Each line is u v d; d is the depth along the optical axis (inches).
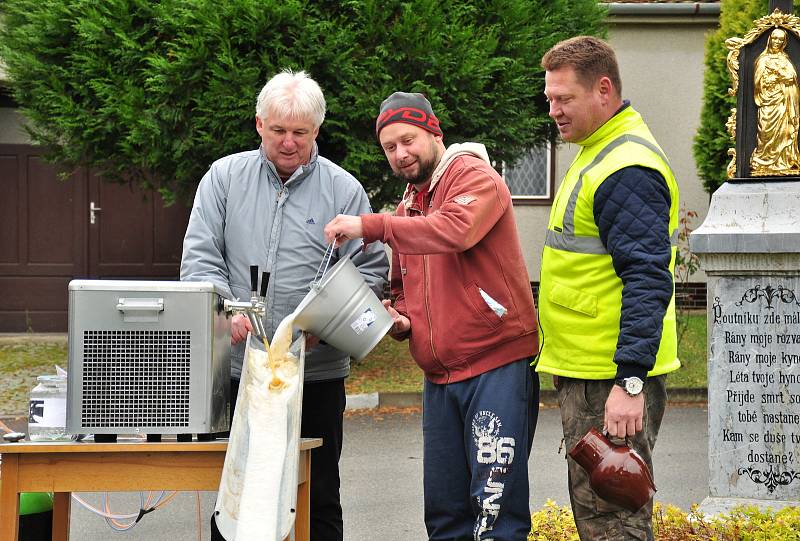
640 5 527.8
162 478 119.1
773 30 203.0
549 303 133.9
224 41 336.5
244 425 115.2
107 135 364.8
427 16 346.0
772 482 200.8
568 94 130.3
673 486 257.1
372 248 156.6
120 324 119.9
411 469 277.4
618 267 125.1
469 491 143.6
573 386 133.1
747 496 202.1
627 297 123.0
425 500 146.7
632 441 130.4
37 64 360.8
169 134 350.0
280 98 149.8
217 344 123.6
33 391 134.4
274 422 119.1
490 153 385.7
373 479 266.2
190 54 337.7
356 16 349.7
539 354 137.1
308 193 157.6
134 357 120.3
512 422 137.4
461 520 144.1
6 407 358.3
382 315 135.2
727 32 413.7
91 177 498.6
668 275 123.4
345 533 217.2
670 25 540.1
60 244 498.6
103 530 222.8
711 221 203.6
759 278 200.5
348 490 254.7
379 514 232.2
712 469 204.4
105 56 355.6
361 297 133.3
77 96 367.9
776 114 201.9
